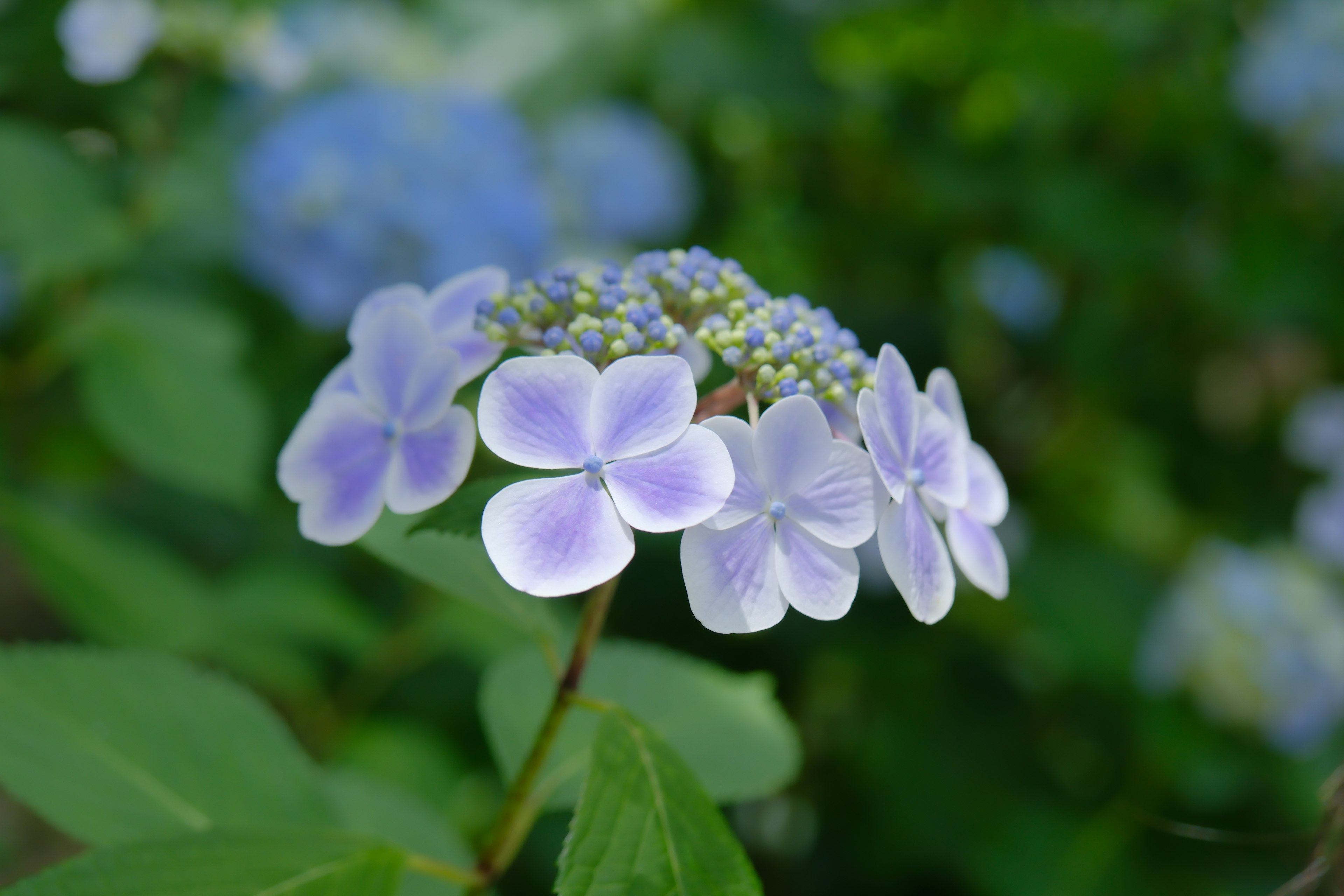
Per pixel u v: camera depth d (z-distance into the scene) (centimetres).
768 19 81
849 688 71
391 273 61
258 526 71
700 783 34
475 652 63
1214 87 71
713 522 33
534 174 66
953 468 35
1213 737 65
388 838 43
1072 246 69
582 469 33
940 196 73
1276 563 67
